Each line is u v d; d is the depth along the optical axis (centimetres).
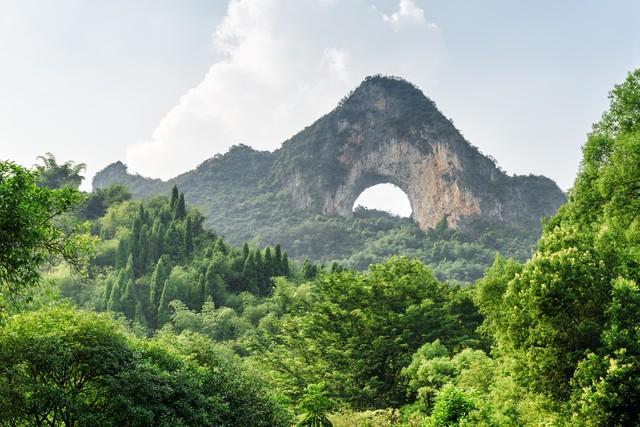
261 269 10956
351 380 4481
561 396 1989
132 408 1866
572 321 2008
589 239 2350
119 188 15188
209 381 2528
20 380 1614
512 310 2148
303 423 3062
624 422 1703
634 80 2877
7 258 1344
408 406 3512
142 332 7725
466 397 1889
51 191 1465
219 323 8250
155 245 10856
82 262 1655
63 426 1897
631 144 2495
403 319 4591
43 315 1859
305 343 5009
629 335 1828
